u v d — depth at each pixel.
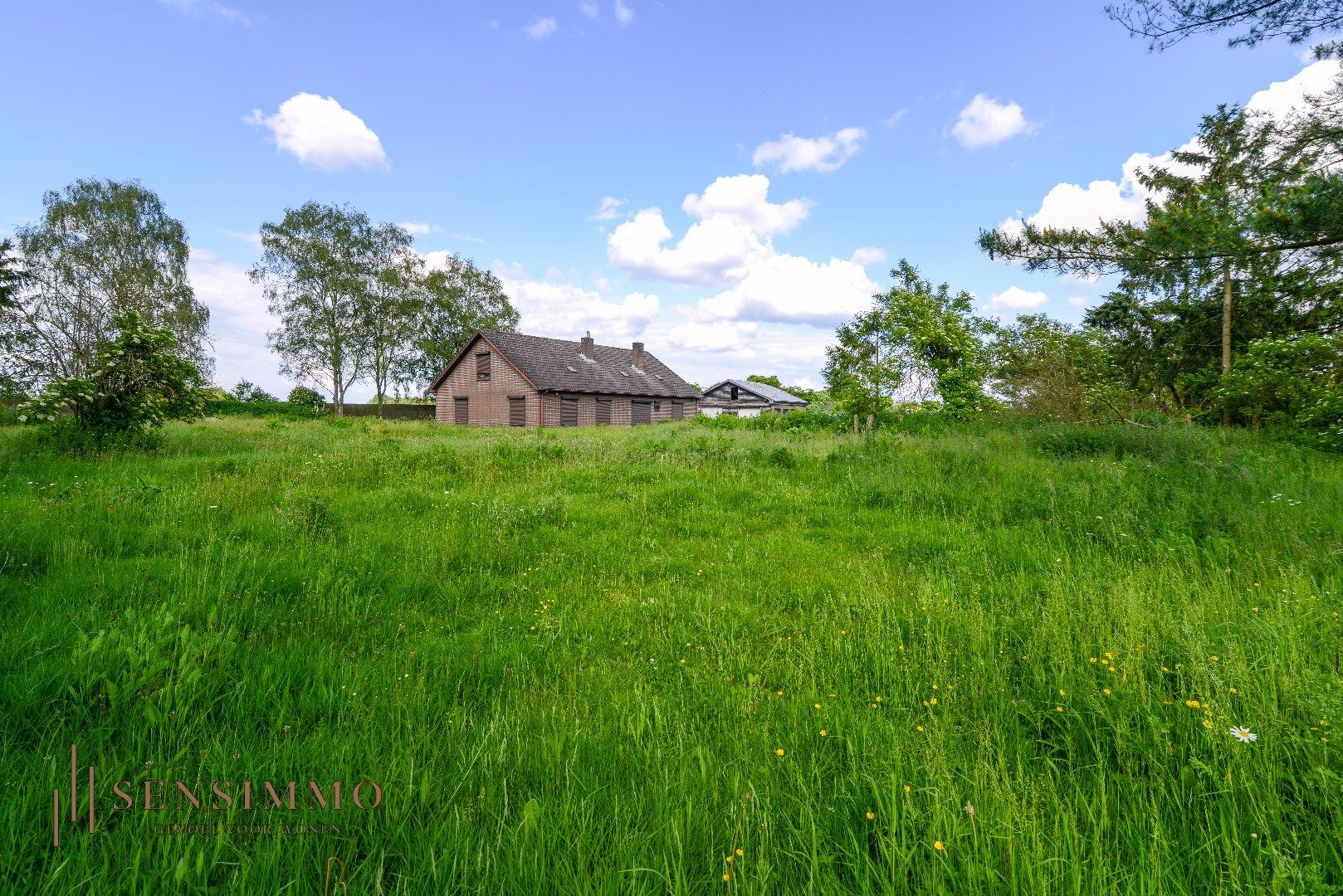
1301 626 2.95
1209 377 18.61
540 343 34.81
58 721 2.31
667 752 2.33
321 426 22.86
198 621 3.30
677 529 6.77
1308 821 1.87
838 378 18.33
